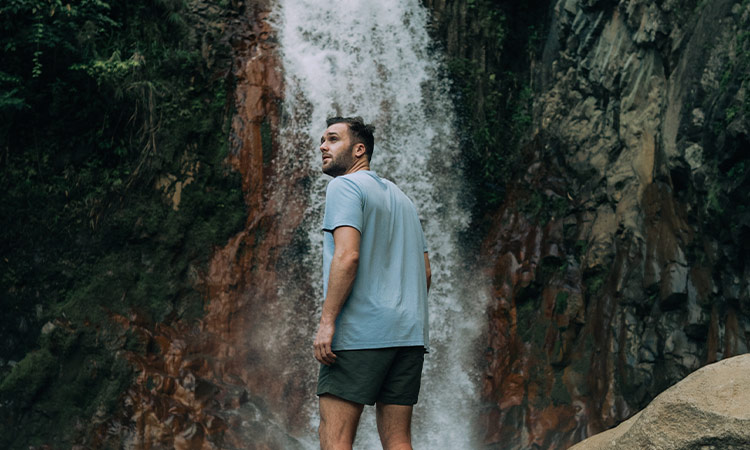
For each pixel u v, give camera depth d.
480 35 13.62
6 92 10.84
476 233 12.61
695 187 8.70
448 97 13.20
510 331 11.53
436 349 11.64
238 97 12.23
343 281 2.60
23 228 10.95
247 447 9.86
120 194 11.43
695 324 8.66
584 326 10.91
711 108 8.49
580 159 12.09
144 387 10.17
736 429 2.25
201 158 11.91
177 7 12.30
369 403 2.62
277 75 12.43
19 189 11.01
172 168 11.73
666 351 9.09
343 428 2.63
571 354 10.88
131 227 11.36
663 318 9.34
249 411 10.31
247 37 12.52
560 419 10.31
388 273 2.75
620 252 10.54
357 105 12.66
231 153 12.03
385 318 2.66
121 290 11.05
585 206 11.67
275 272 11.63
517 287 11.73
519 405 10.73
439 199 12.65
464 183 12.84
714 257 8.34
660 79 10.41
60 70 11.35
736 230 7.80
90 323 10.65
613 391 9.91
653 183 10.13
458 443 10.85
